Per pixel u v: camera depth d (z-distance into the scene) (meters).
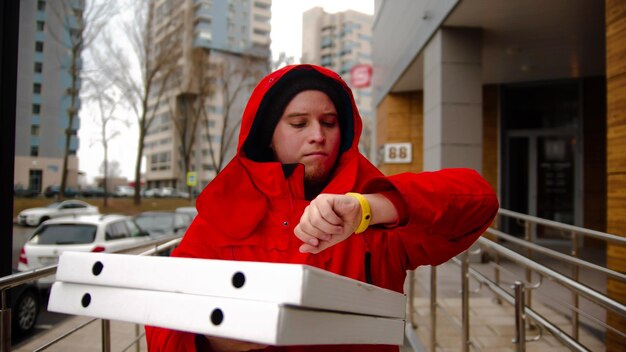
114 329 3.99
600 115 9.23
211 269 0.57
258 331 0.51
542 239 9.63
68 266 0.68
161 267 0.61
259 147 1.09
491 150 9.94
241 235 0.93
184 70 28.38
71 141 23.69
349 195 0.73
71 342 4.02
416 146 11.21
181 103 34.47
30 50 13.77
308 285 0.52
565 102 9.67
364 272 0.94
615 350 2.86
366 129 40.06
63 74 19.20
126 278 0.63
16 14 2.51
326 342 0.59
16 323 4.88
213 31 47.72
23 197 22.55
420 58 8.30
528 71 8.87
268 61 28.38
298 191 0.96
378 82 13.10
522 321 2.30
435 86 6.89
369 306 0.71
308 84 1.03
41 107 19.39
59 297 0.68
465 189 0.85
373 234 0.96
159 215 11.16
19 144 14.17
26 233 15.43
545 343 3.37
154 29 24.38
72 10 17.38
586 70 8.80
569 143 9.64
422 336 3.77
